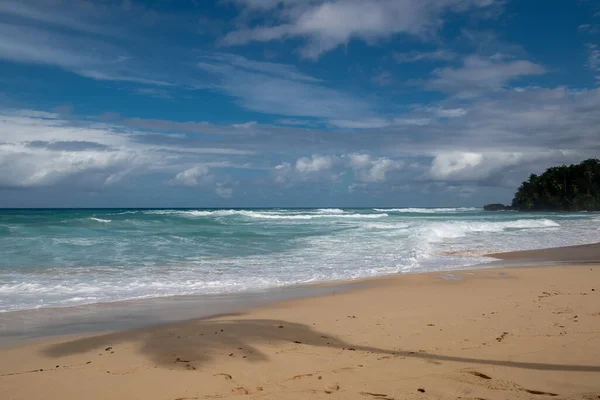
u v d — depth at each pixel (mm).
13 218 33219
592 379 4273
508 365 4758
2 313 8250
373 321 7180
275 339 6145
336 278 12516
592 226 33750
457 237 24812
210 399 3984
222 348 5699
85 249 17078
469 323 6805
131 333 6645
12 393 4266
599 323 6570
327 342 5973
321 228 28297
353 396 3951
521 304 8211
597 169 96188
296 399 3900
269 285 11383
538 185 102375
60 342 6250
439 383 4242
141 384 4445
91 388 4371
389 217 46250
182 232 23953
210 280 11992
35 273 12492
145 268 13688
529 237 24938
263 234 23922
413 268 14375
